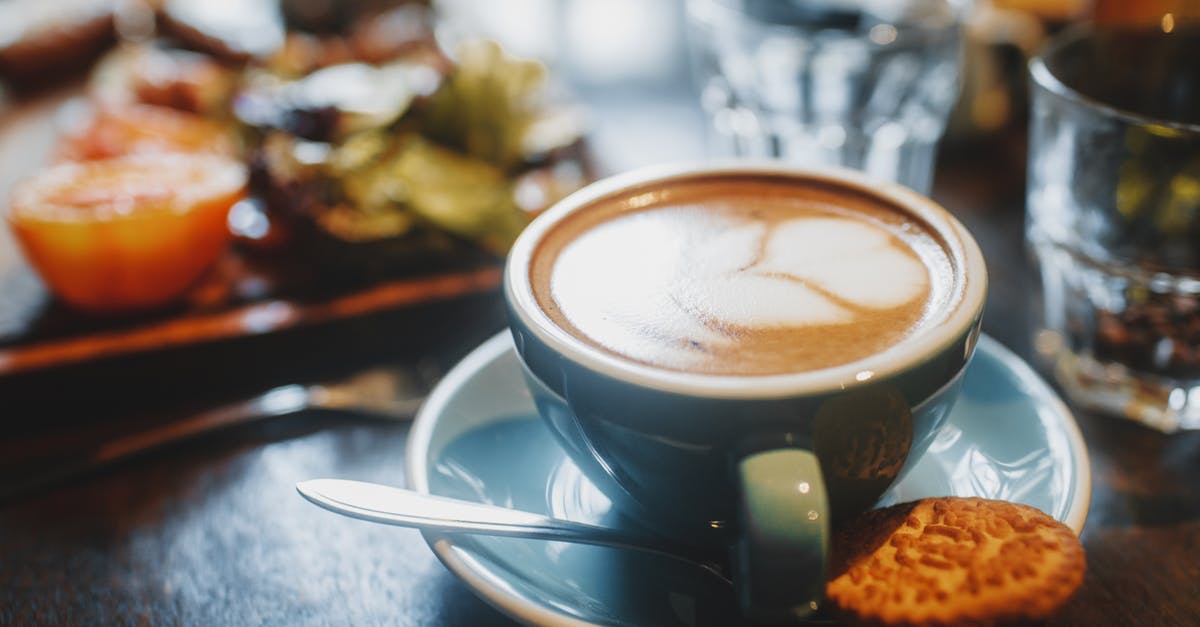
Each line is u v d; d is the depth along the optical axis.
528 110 0.59
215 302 0.49
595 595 0.37
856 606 0.34
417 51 0.65
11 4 0.77
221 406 0.47
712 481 0.35
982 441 0.40
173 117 0.61
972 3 0.59
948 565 0.34
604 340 0.37
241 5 0.82
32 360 0.46
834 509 0.36
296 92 0.57
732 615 0.36
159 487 0.43
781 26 0.60
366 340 0.49
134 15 0.80
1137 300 0.44
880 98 0.57
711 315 0.37
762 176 0.43
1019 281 0.51
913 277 0.38
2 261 0.52
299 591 0.40
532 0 0.88
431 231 0.50
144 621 0.39
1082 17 0.56
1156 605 0.38
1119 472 0.42
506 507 0.39
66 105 0.70
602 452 0.37
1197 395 0.44
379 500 0.37
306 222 0.50
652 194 0.42
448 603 0.39
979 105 0.59
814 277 0.39
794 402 0.34
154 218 0.47
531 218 0.52
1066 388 0.46
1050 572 0.33
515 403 0.42
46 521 0.42
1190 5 0.50
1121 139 0.43
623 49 0.76
